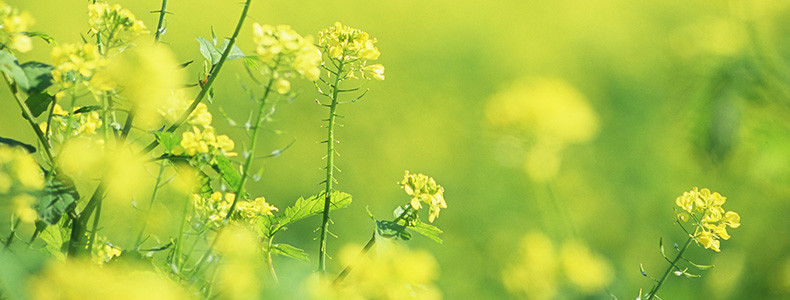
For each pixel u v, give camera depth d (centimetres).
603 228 280
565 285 174
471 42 538
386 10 595
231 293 152
